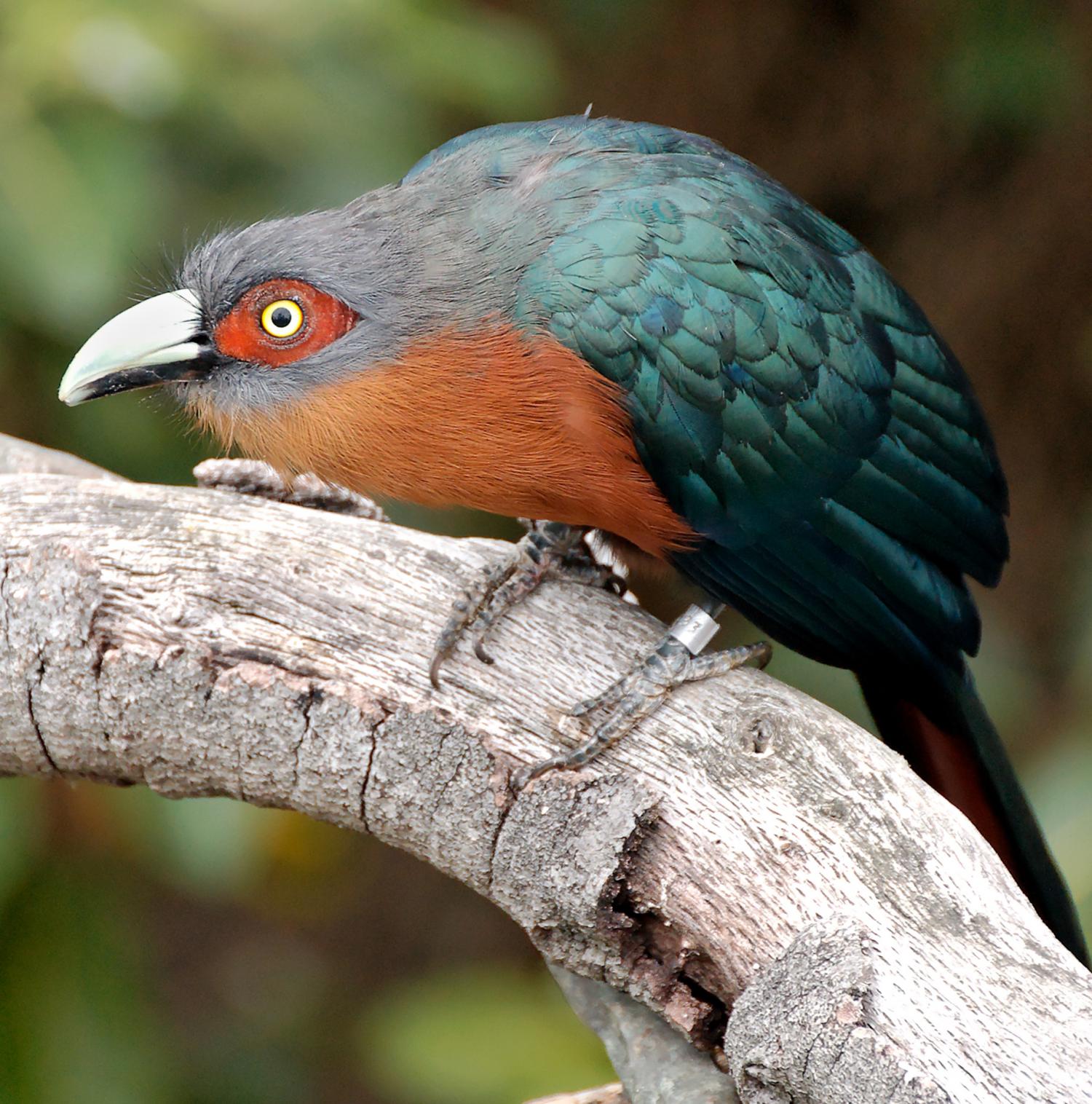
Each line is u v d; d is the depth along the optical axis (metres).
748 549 8.55
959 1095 5.93
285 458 8.48
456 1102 14.58
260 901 17.25
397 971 18.89
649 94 17.92
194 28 10.48
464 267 8.05
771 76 17.83
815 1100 6.21
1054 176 17.36
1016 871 8.75
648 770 7.39
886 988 6.19
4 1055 11.38
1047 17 14.94
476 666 7.69
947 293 17.97
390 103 11.09
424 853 7.65
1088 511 16.38
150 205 10.23
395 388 8.03
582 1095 8.26
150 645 7.66
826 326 8.38
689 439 8.14
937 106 17.42
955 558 8.94
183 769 7.89
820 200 18.27
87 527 7.96
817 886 6.86
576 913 7.19
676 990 7.21
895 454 8.59
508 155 8.59
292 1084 16.38
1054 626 17.30
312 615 7.74
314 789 7.66
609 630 7.87
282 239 8.27
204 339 8.34
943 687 8.84
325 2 10.80
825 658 9.05
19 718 7.92
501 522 14.80
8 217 9.79
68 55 10.01
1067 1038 6.08
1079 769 11.41
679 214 8.22
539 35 15.83
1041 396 17.86
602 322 7.97
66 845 11.77
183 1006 18.25
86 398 8.45
